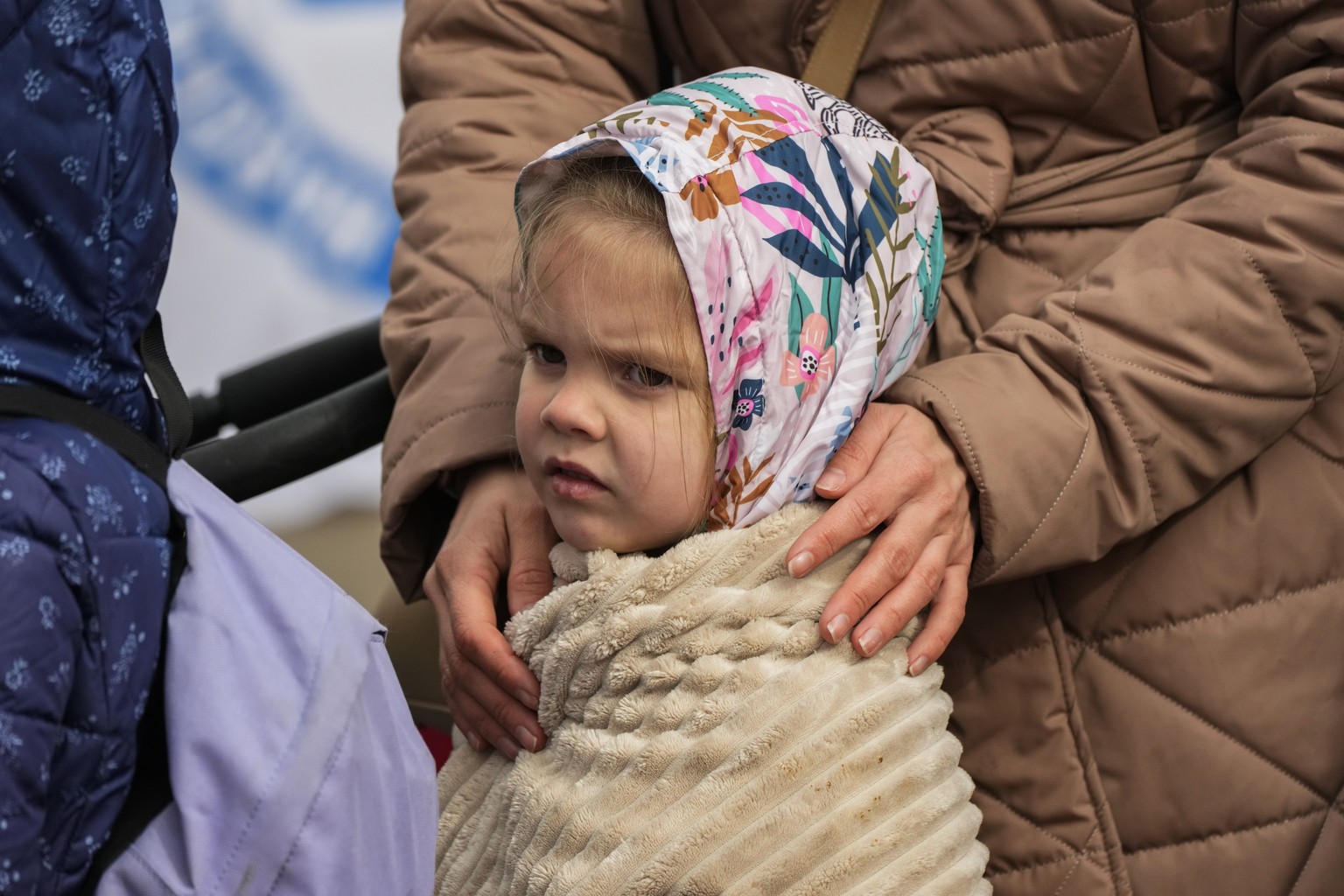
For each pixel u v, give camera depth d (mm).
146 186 1235
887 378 2043
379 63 4973
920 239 2023
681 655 1811
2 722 1083
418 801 1425
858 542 1891
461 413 2293
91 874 1229
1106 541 2109
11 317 1180
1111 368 2029
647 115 1875
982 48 2260
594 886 1732
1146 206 2303
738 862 1696
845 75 2377
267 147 4906
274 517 3836
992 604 2264
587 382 1825
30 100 1133
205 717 1266
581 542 1895
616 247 1786
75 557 1155
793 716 1738
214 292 4793
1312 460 2211
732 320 1791
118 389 1287
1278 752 2166
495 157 2600
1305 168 2039
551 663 1911
